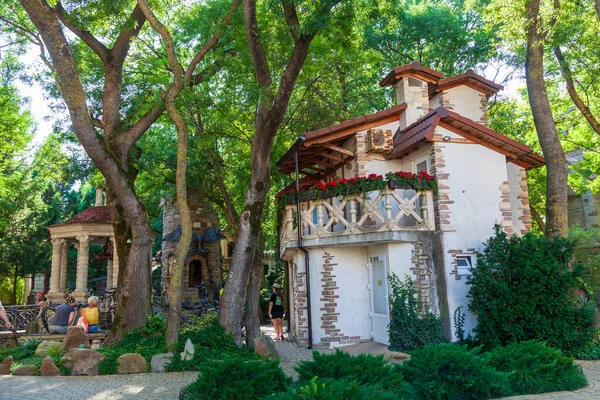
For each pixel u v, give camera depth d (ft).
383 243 42.34
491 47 76.33
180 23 57.88
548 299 36.06
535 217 79.82
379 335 43.16
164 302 72.33
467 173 43.24
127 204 41.98
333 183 43.80
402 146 45.96
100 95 55.26
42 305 60.80
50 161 77.46
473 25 83.61
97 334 43.96
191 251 81.82
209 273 83.15
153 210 96.68
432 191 42.57
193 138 68.08
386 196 41.16
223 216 102.22
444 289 40.75
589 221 79.66
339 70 69.97
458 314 40.45
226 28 43.65
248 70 50.19
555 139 44.32
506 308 36.86
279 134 67.67
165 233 86.02
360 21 62.13
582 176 69.87
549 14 44.78
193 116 58.90
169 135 76.74
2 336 45.98
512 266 38.42
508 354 27.53
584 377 27.22
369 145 48.83
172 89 39.65
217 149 70.90
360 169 48.91
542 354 26.94
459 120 42.83
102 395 25.62
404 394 21.85
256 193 42.60
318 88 70.08
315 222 50.70
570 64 52.90
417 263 41.06
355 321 44.70
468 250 41.83
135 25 43.88
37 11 37.29
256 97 48.08
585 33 48.21
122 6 43.96
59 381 29.76
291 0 39.04
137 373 32.63
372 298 44.83
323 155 53.42
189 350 34.65
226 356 35.53
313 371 22.66
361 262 45.85
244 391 20.97
